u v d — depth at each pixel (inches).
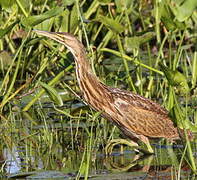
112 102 520.4
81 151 490.9
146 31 647.8
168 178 426.3
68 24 600.1
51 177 425.7
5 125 552.7
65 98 632.4
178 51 597.9
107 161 468.4
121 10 636.1
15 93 585.3
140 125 521.7
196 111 546.9
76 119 565.9
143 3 852.6
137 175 430.6
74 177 424.5
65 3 581.0
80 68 521.7
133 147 498.3
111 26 571.2
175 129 526.3
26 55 673.0
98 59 666.2
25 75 681.6
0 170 440.5
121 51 593.3
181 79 458.9
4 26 618.2
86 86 521.7
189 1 538.0
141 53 795.4
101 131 529.0
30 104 593.3
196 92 618.5
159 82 636.7
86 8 733.3
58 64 639.8
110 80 607.8
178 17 544.4
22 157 479.5
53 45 642.8
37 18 533.6
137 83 625.0
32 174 432.8
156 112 527.5
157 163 463.5
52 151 493.0
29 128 550.0
